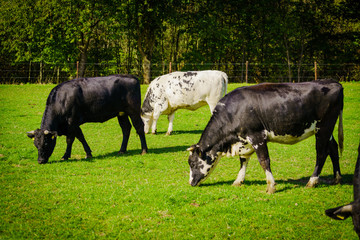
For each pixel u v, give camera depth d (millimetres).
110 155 12820
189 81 16047
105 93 12391
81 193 8602
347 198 7977
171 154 12883
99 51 46562
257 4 43438
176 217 7219
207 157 8930
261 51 46438
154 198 8164
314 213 7250
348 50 42156
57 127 11945
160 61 49062
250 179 9781
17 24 41438
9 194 8609
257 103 8422
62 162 11664
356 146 13383
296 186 8938
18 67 44344
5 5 42875
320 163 8703
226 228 6727
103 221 7180
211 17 41344
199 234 6523
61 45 39188
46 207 7758
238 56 48500
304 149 13461
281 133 8469
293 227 6688
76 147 14242
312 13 41250
